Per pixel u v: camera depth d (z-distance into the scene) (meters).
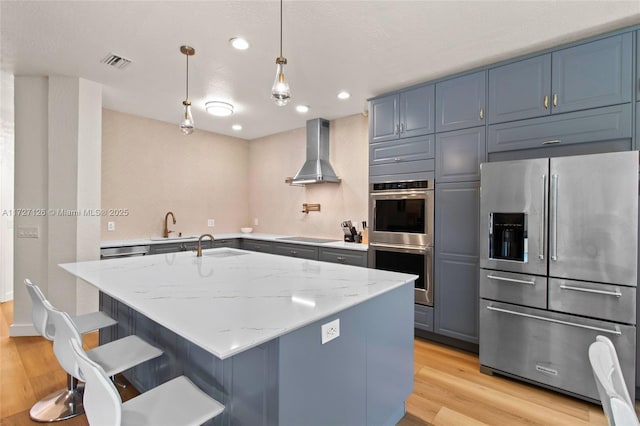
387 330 1.78
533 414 1.99
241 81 3.12
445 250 2.96
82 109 3.11
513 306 2.35
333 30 2.24
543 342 2.21
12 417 1.94
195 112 4.14
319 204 4.72
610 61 2.20
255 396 1.24
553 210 2.15
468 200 2.82
